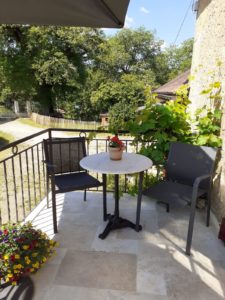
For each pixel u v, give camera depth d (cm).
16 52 1554
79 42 1655
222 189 235
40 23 155
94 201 291
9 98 1961
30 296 157
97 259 191
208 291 161
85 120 2019
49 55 1563
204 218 253
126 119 309
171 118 285
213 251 202
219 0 288
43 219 251
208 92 268
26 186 509
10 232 176
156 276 174
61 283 167
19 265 158
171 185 250
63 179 251
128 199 296
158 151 291
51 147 258
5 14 143
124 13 141
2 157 795
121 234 225
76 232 228
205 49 356
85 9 135
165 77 2647
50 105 1895
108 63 2159
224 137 244
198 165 244
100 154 250
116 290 162
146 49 2472
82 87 1828
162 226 239
